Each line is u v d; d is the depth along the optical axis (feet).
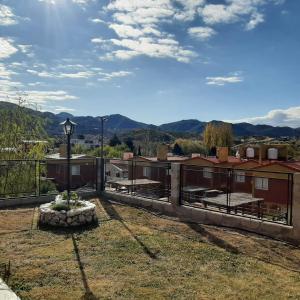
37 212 29.04
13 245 20.44
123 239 22.13
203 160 68.39
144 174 73.26
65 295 14.07
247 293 14.66
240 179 61.26
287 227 21.45
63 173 75.10
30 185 52.75
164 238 22.43
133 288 14.89
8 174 52.24
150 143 189.16
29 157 55.06
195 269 17.30
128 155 87.86
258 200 39.68
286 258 18.94
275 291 14.92
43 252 19.35
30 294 14.07
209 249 20.33
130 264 17.83
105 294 14.24
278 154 74.74
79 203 28.12
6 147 53.83
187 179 69.51
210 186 66.69
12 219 26.50
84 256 18.88
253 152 81.46
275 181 51.39
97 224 25.89
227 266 17.78
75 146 141.38
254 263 18.21
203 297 14.19
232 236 22.61
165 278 16.07
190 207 27.50
